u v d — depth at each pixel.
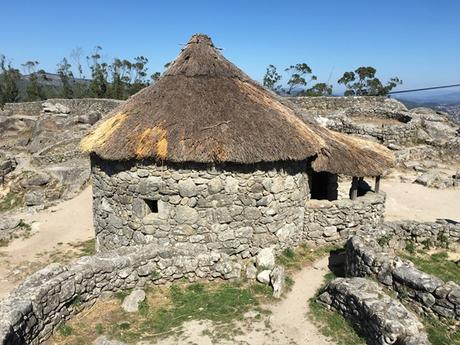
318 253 11.49
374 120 29.62
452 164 23.14
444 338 7.09
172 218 10.32
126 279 8.83
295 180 11.18
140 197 10.41
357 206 11.90
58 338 7.34
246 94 11.10
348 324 7.75
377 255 8.84
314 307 8.52
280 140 10.26
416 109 32.62
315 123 12.52
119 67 55.59
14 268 12.33
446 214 15.81
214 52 11.87
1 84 59.75
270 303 8.70
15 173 25.12
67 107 37.38
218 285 9.37
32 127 36.66
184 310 8.38
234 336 7.51
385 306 7.13
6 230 15.24
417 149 23.55
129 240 10.88
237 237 10.56
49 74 72.50
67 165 23.53
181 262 9.33
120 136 10.36
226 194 10.23
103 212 11.33
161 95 10.98
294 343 7.33
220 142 9.75
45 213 17.52
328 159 11.30
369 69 45.59
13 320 6.37
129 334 7.54
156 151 9.75
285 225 11.19
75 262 8.46
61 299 7.57
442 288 7.47
